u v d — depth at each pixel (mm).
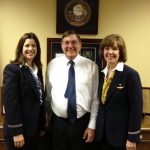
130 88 1807
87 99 2074
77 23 2732
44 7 2746
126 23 2766
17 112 1870
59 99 2072
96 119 2010
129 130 1809
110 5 2750
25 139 1954
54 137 2115
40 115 2084
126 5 2748
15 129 1862
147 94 2709
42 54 2781
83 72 2102
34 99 1958
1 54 2777
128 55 2795
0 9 2742
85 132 2068
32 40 1981
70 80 2082
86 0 2707
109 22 2768
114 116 1861
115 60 1860
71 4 2711
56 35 2768
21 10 2748
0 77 2770
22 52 1969
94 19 2727
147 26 2766
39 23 2764
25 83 1915
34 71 2051
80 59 2156
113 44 1835
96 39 2750
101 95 1943
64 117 2068
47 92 2191
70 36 2094
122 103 1847
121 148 1857
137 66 2801
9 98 1858
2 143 2385
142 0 2740
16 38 2771
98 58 2756
